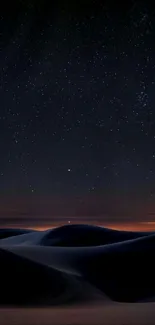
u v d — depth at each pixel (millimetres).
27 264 28703
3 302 23609
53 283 27516
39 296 25062
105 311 18312
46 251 39844
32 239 70625
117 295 31594
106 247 41531
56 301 24844
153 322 14250
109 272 35688
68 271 33938
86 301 25875
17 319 14633
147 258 38469
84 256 38750
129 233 72312
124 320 14727
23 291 25312
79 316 15766
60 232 70250
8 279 26156
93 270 35719
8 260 28359
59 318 15016
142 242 42156
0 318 14914
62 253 39438
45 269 29203
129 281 34375
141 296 31984
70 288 28016
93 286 31672
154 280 34875
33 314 16422
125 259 38219
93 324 13586
